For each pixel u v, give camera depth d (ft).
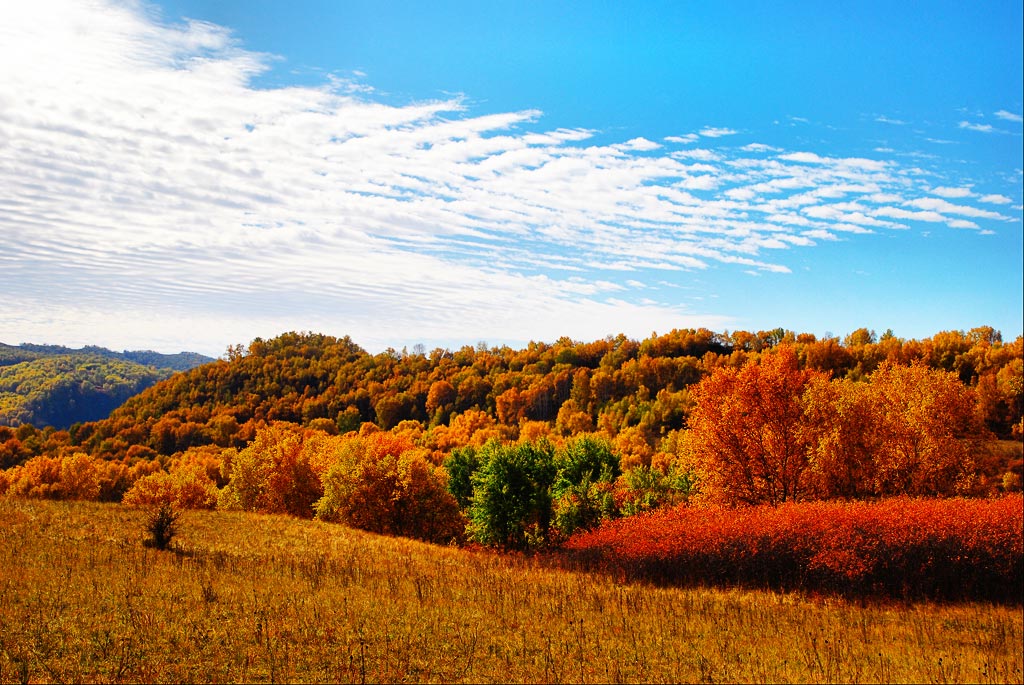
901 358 456.86
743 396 149.79
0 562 59.52
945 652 54.44
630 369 566.77
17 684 34.35
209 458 390.42
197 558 71.61
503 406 561.02
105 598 49.85
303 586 60.34
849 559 87.56
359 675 38.45
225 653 40.55
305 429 602.44
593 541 121.19
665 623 56.75
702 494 150.51
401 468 164.25
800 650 50.88
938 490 147.95
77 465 287.07
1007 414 310.86
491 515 146.92
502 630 50.29
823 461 139.64
